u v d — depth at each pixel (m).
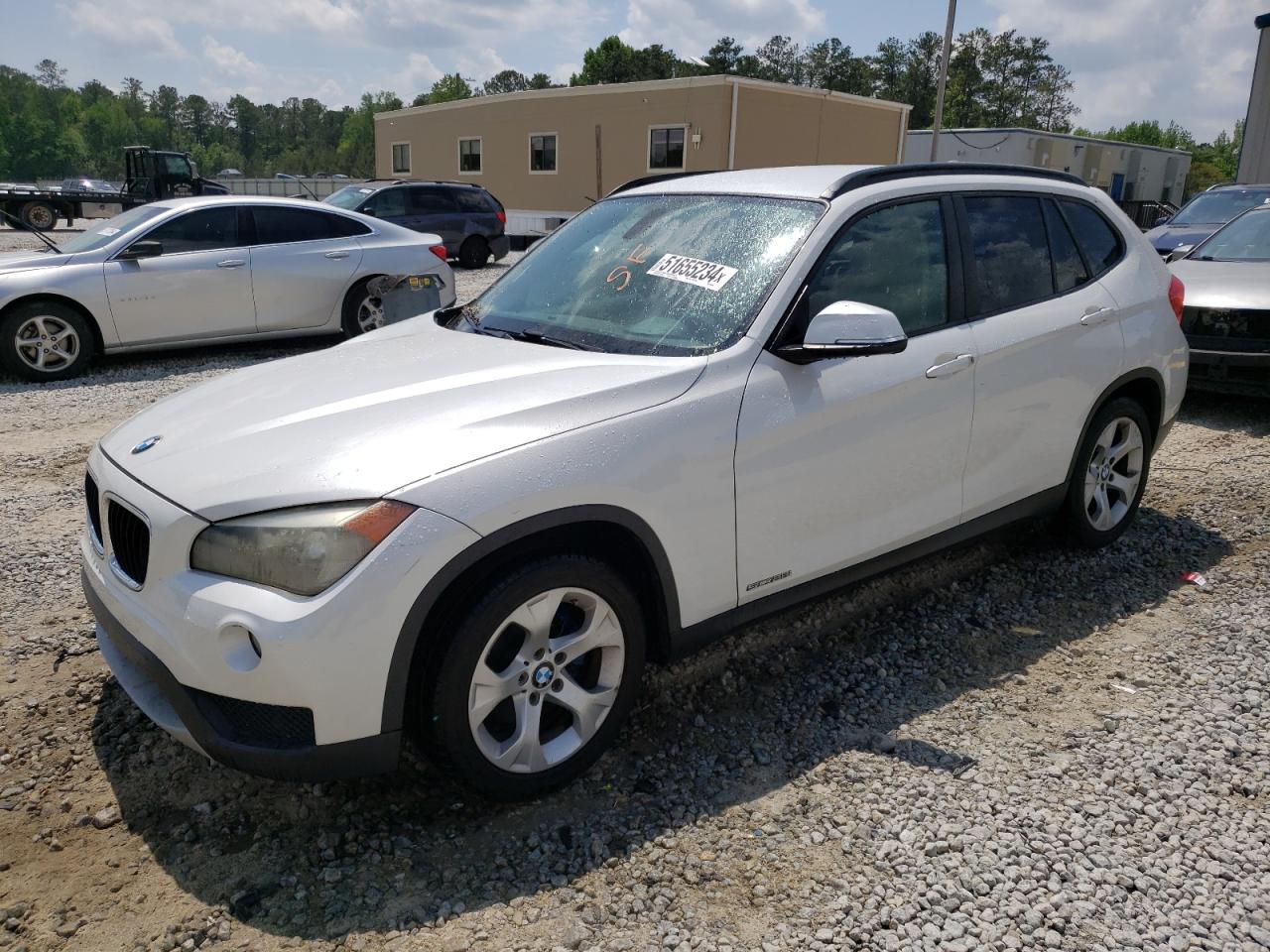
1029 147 37.31
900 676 3.67
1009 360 3.90
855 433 3.37
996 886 2.58
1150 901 2.53
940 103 25.45
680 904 2.51
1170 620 4.12
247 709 2.52
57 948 2.35
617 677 2.99
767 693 3.54
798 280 3.31
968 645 3.91
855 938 2.40
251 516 2.53
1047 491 4.29
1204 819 2.85
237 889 2.56
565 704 2.90
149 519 2.64
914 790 2.97
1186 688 3.58
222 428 2.93
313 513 2.50
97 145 151.88
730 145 28.70
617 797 2.95
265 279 9.41
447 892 2.56
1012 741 3.25
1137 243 4.76
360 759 2.55
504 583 2.65
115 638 2.81
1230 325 6.97
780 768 3.10
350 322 10.01
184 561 2.58
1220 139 99.19
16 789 2.94
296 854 2.70
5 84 145.00
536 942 2.38
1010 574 4.56
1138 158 44.59
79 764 3.07
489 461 2.64
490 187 35.84
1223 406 7.69
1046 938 2.40
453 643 2.61
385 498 2.51
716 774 3.07
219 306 9.24
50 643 3.77
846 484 3.39
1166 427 4.89
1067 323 4.17
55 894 2.53
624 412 2.90
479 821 2.84
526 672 2.79
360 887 2.57
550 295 3.80
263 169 172.88
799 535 3.30
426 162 38.69
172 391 8.22
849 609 4.20
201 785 2.97
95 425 7.03
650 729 3.31
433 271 10.35
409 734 2.77
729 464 3.05
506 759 2.79
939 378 3.62
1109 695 3.54
